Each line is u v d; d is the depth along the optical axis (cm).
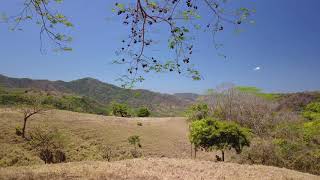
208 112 9044
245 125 8312
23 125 6044
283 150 4244
